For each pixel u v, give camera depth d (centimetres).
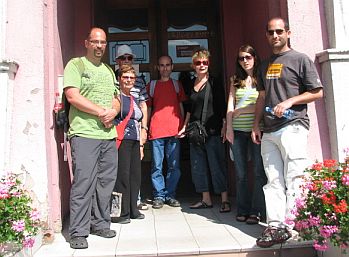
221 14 552
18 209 293
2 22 351
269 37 331
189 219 419
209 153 451
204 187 470
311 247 319
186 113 497
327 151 358
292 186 319
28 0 356
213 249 317
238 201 405
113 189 405
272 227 322
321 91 316
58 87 396
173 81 486
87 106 342
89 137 351
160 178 482
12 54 352
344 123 346
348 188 280
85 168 347
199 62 443
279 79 325
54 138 370
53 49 377
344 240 275
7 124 340
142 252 315
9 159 343
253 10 480
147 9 589
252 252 319
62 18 434
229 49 537
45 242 341
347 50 345
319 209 286
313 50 363
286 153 321
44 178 346
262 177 385
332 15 357
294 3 365
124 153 414
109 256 312
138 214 428
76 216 341
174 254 315
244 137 399
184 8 590
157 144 477
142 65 580
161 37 582
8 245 288
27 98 349
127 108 418
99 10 567
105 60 576
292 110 322
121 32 583
